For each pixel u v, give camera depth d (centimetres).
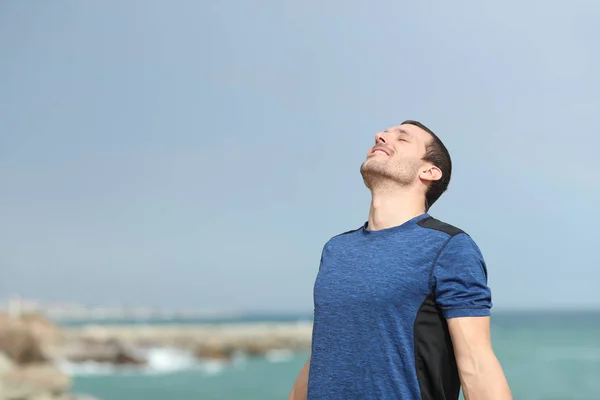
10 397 1619
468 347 202
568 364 4331
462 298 205
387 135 246
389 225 232
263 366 4259
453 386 208
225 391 2788
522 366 4216
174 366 4150
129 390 2777
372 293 211
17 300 3550
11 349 2102
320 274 234
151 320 19412
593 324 13575
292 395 250
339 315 216
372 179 241
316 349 220
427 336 206
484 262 219
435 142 243
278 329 6366
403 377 202
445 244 213
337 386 209
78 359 3662
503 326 12769
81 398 1877
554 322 15338
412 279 210
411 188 237
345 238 243
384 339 206
